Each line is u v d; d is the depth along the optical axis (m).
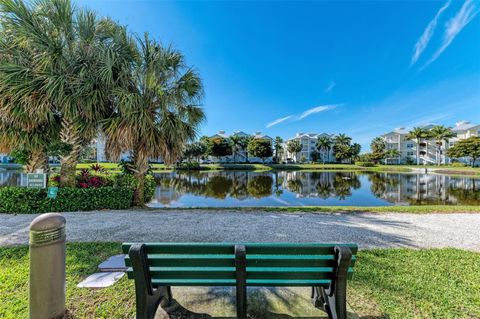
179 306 1.99
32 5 5.64
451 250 3.29
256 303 2.02
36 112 5.54
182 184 16.17
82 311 1.93
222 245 1.58
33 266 1.77
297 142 60.41
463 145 40.00
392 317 1.87
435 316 1.89
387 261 2.90
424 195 11.93
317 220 5.08
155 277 1.70
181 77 6.73
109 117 6.29
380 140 58.56
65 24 5.82
